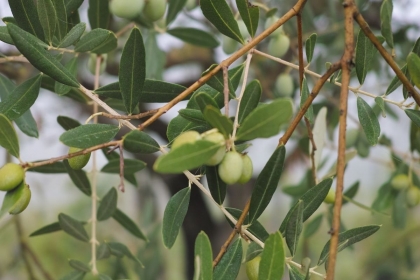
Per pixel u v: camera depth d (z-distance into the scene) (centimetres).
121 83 113
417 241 259
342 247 112
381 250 262
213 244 232
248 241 112
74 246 262
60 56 118
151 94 116
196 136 105
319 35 173
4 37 114
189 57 213
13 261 196
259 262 109
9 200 107
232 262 112
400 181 140
